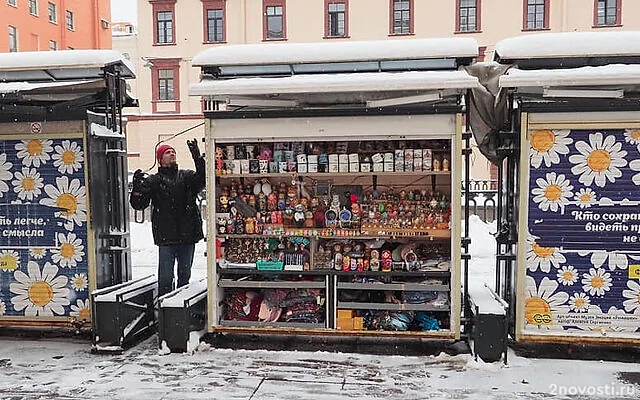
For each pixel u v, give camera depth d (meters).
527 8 26.88
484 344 4.86
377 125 5.11
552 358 5.05
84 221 5.59
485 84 5.57
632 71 4.69
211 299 5.43
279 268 5.41
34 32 32.38
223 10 28.59
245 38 28.61
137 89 29.16
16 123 5.60
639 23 26.27
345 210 5.48
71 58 5.56
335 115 5.14
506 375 4.66
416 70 5.30
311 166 5.41
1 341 5.72
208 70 5.43
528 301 5.07
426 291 5.36
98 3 38.38
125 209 6.16
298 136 5.21
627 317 4.97
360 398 4.25
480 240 11.43
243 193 5.73
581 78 4.73
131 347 5.48
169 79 29.03
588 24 26.50
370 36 27.88
